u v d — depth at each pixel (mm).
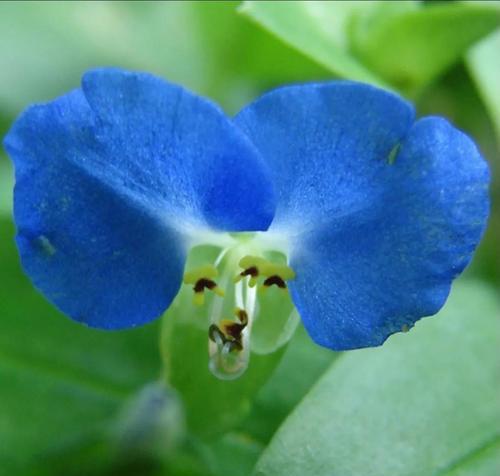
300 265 77
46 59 105
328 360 86
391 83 97
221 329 76
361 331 77
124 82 71
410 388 80
